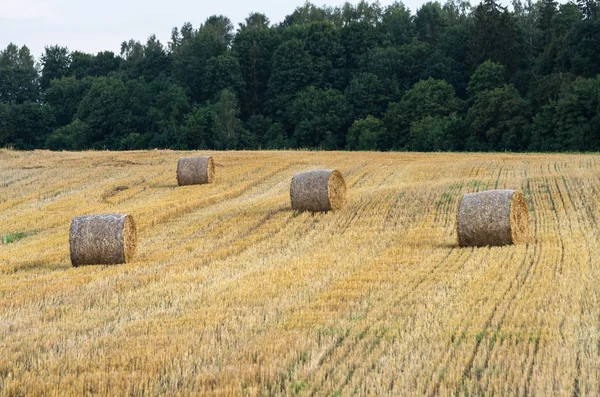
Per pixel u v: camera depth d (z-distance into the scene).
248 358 19.86
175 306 26.09
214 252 37.84
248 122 183.25
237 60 195.38
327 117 169.00
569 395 16.50
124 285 30.16
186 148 165.25
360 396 17.02
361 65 194.75
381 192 58.91
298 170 79.19
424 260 32.81
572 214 44.84
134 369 19.33
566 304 23.31
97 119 176.75
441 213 48.16
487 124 140.25
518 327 21.28
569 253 32.38
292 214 49.53
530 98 142.12
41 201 62.53
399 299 25.55
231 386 17.73
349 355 19.69
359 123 163.50
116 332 22.94
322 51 196.25
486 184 59.91
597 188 53.56
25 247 42.91
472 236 35.88
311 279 29.62
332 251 36.69
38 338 22.52
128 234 36.62
